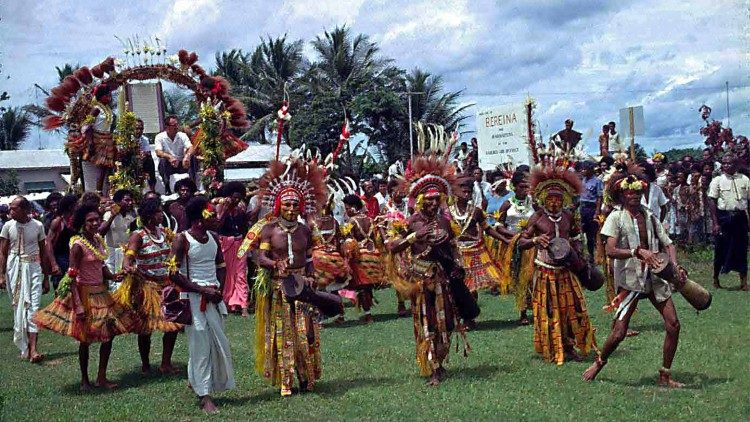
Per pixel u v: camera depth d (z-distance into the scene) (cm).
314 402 635
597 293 1160
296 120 3397
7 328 1145
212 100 1291
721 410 559
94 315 723
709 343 776
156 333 1023
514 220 1000
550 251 730
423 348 689
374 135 3575
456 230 712
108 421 610
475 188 822
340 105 3422
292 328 665
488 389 650
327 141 3366
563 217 759
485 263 979
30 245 899
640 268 627
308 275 677
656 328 877
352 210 1057
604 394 615
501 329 930
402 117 3556
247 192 1107
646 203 852
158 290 769
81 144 1184
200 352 627
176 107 3444
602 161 1334
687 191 1549
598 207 1064
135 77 1251
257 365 678
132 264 732
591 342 739
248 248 660
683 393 609
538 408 587
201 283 632
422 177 701
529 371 707
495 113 1502
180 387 720
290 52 4081
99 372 738
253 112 3928
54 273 912
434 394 643
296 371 671
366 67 3666
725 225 1149
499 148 1499
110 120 1206
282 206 659
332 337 927
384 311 1141
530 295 941
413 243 690
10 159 3531
